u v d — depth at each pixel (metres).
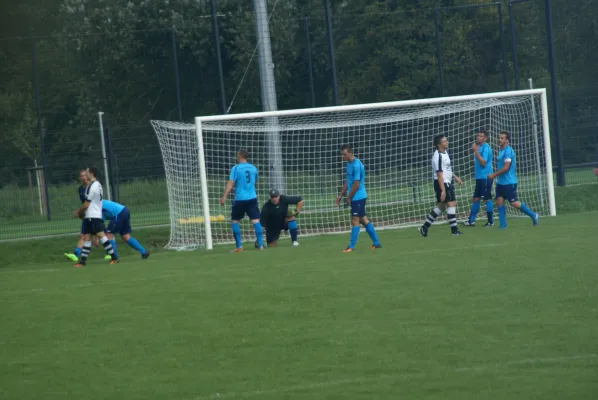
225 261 53.72
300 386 24.27
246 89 148.25
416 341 28.50
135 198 102.44
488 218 66.81
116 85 150.50
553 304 32.91
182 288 42.09
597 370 24.41
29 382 26.23
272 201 62.78
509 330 29.28
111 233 60.50
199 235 73.19
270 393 23.77
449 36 149.62
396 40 152.50
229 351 28.67
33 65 102.50
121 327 33.41
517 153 87.38
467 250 50.16
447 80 148.25
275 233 63.56
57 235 76.94
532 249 48.62
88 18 150.50
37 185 103.12
